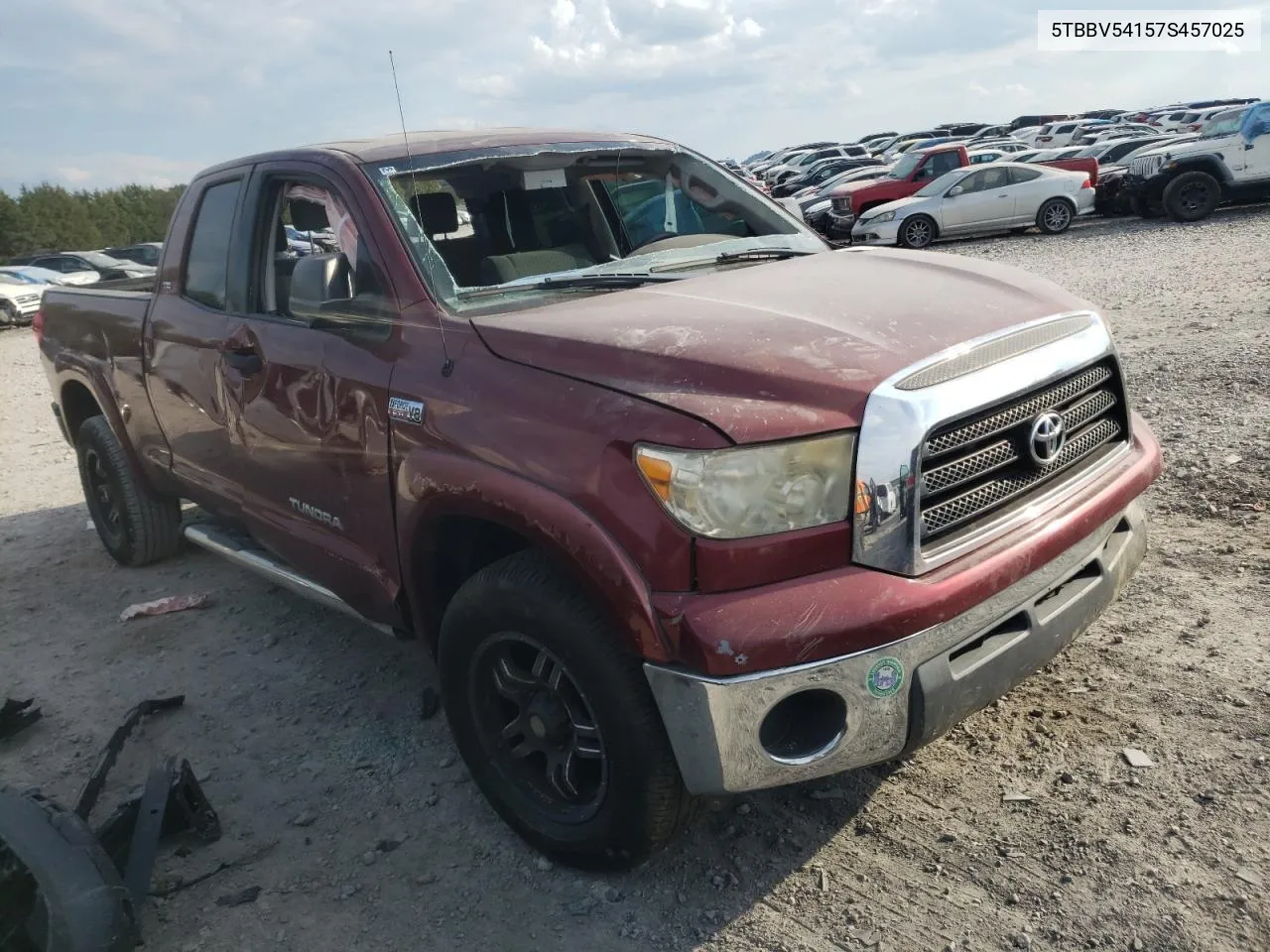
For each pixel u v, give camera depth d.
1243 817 2.59
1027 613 2.47
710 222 3.94
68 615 4.89
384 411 2.87
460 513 2.60
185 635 4.52
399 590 3.05
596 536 2.26
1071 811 2.70
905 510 2.21
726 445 2.14
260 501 3.75
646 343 2.43
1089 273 12.72
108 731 3.74
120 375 4.60
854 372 2.27
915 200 19.80
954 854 2.61
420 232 3.10
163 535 5.26
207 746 3.56
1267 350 6.89
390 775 3.26
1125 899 2.39
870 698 2.21
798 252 3.70
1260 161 17.45
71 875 2.31
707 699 2.16
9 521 6.58
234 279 3.76
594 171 3.77
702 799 2.56
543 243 3.60
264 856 2.92
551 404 2.43
